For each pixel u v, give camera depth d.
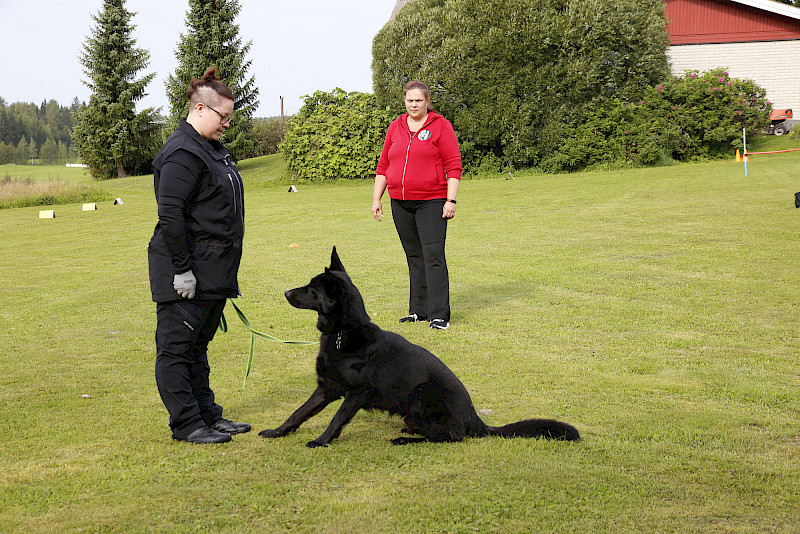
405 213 6.32
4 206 20.47
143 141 35.34
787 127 25.72
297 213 15.34
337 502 2.79
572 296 7.16
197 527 2.59
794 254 8.52
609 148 21.30
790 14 24.92
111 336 6.05
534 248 9.98
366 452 3.40
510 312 6.62
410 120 6.29
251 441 3.59
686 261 8.51
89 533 2.55
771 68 26.02
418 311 6.52
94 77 34.34
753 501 2.81
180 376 3.51
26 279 9.09
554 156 21.72
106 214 17.27
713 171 17.77
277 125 37.81
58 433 3.69
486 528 2.59
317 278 3.56
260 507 2.76
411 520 2.64
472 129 21.58
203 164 3.38
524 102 21.56
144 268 9.77
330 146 22.67
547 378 4.66
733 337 5.57
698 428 3.70
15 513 2.71
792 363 4.88
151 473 3.13
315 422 3.94
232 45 31.70
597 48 20.69
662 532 2.56
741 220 10.95
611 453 3.34
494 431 3.59
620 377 4.68
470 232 11.72
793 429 3.66
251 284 8.18
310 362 5.17
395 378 3.53
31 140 96.62
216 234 3.45
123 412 4.06
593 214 12.74
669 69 23.38
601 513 2.70
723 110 21.02
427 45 21.80
